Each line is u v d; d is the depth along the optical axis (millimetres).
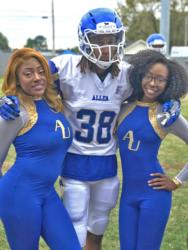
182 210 5742
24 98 3074
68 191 3488
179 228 5184
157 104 3414
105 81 3367
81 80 3352
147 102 3424
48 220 3090
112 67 3387
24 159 3057
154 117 3387
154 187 3387
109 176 3541
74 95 3373
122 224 3461
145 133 3377
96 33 3188
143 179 3402
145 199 3387
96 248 3783
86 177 3467
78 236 3461
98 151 3477
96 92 3367
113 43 3244
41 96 3139
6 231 3098
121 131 3438
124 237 3439
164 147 9633
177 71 3357
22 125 3031
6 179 3074
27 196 3018
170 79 3350
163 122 3348
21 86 3074
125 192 3477
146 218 3355
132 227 3422
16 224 3025
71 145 3463
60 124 3131
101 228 3672
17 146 3086
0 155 3094
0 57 37125
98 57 3240
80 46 3330
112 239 4875
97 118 3412
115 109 3434
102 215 3631
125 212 3449
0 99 3002
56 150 3113
